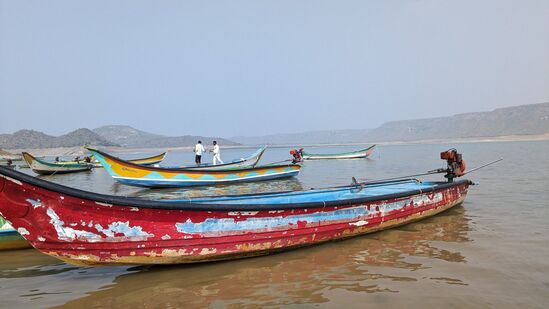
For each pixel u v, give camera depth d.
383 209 9.60
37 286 6.52
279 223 7.82
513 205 12.66
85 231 6.38
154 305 5.70
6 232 8.41
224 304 5.67
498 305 5.36
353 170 30.69
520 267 6.78
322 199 10.58
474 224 10.17
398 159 45.41
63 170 34.16
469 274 6.53
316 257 7.76
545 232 9.09
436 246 8.27
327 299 5.72
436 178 21.95
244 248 7.52
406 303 5.50
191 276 6.83
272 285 6.33
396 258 7.54
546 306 5.30
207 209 6.98
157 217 6.71
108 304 5.77
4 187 5.71
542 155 42.84
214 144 27.62
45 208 6.09
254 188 20.05
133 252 6.71
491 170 25.42
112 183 25.08
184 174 20.09
